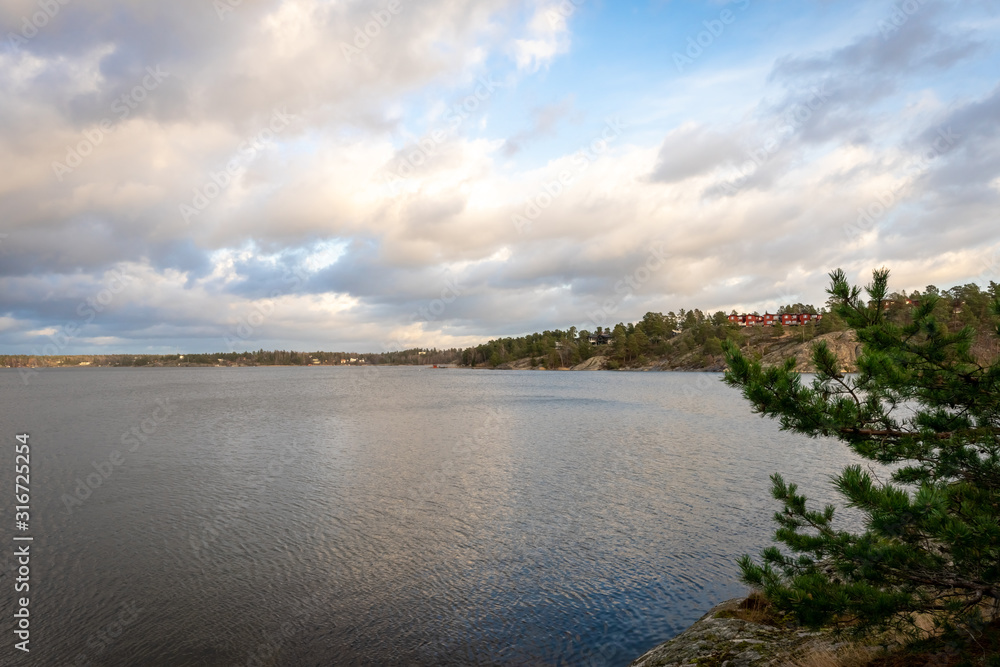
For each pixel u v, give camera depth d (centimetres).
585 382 18638
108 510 2842
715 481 3516
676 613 1700
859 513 2645
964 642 645
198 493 3225
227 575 2003
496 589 1884
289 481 3566
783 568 761
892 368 668
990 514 617
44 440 5434
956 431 682
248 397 12300
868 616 637
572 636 1573
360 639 1571
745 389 739
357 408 9312
